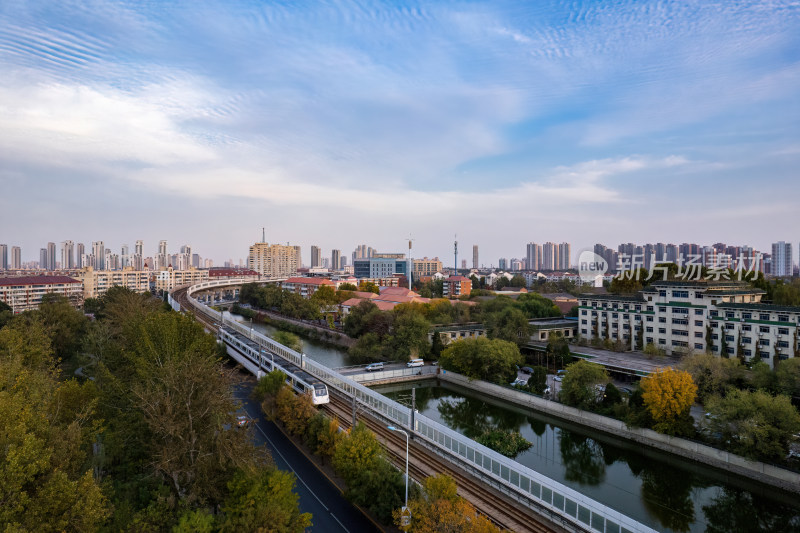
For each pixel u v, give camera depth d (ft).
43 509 89.30
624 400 239.91
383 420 229.66
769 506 173.06
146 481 142.31
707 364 245.04
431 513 119.75
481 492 156.35
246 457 125.49
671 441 206.18
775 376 231.91
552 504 143.54
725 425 190.29
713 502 178.81
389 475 144.77
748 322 293.43
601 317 388.37
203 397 135.44
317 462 187.52
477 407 286.87
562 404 253.65
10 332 203.82
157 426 128.88
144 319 244.83
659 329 345.72
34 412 111.96
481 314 455.63
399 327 374.63
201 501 127.44
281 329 565.94
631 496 181.88
